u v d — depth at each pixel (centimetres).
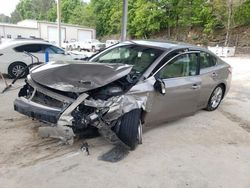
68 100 391
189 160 429
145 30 4628
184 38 4225
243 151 479
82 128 403
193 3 4066
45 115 396
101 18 6091
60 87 395
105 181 357
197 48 596
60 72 430
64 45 3897
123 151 432
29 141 450
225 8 3406
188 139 509
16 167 375
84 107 392
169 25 4372
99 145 450
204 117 640
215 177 388
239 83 1166
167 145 475
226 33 3709
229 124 610
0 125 508
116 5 5522
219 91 683
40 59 1027
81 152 424
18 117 551
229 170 411
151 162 412
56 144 445
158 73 486
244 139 533
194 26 4234
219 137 532
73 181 352
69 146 441
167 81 497
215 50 3064
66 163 393
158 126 560
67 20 7638
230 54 3084
